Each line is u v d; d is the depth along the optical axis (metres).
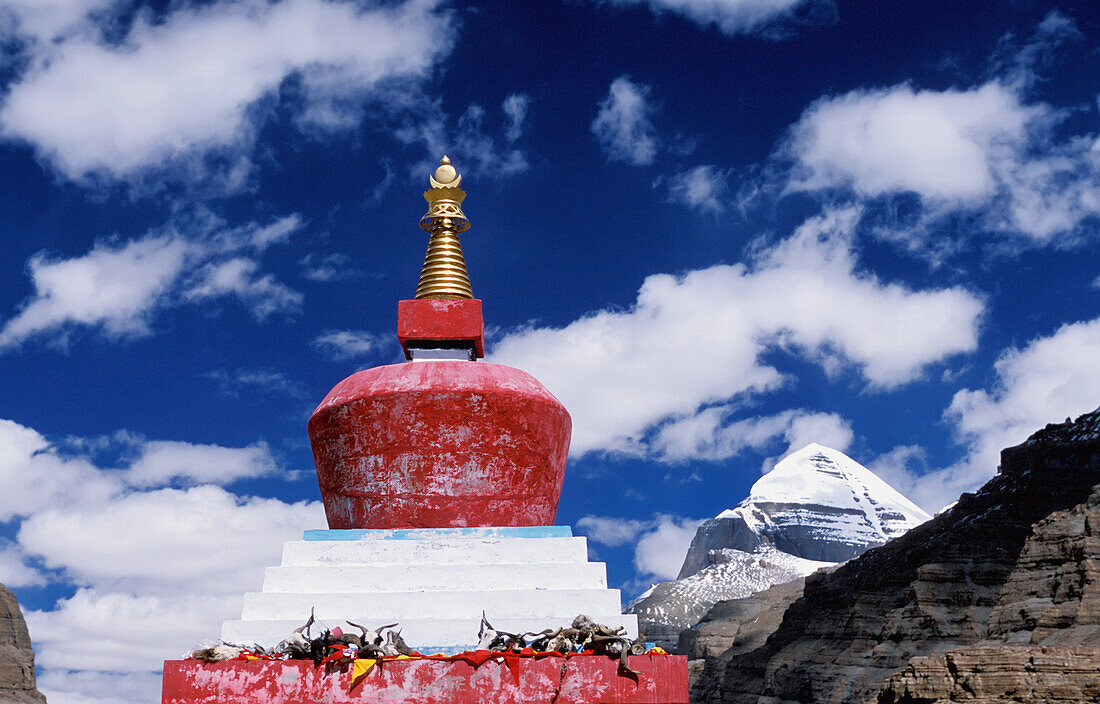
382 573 22.66
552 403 25.17
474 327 26.02
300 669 20.08
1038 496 122.88
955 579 118.06
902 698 84.38
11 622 162.75
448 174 28.08
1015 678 78.31
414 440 24.20
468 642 21.52
